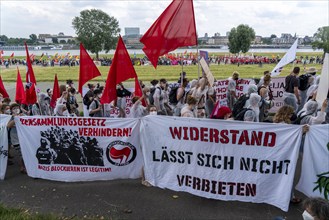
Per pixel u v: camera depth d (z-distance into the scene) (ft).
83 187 20.33
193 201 18.35
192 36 22.41
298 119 20.18
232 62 201.46
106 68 158.71
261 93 26.68
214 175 18.11
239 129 17.15
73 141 20.62
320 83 20.26
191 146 18.28
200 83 29.45
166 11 21.77
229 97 36.91
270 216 16.60
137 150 20.42
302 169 17.48
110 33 290.76
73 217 16.61
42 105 35.06
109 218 16.55
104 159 20.66
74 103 36.91
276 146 16.85
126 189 19.86
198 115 29.19
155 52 22.29
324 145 16.57
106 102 21.66
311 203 10.64
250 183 17.62
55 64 205.57
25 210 16.99
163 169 19.40
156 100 34.14
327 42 263.90
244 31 278.26
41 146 21.01
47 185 20.76
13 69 161.07
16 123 20.94
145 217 16.66
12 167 23.93
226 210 17.28
